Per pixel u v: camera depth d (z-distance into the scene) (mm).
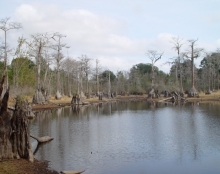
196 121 27781
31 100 49250
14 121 13797
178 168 13250
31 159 13914
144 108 45719
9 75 41750
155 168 13281
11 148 13758
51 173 12312
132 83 105750
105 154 15766
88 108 46625
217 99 57469
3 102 13609
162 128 24125
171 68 109750
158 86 84438
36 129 24109
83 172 12734
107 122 28516
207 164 13773
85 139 19797
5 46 35594
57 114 36406
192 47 68000
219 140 18875
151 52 112188
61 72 85000
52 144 18281
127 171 12883
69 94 78062
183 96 68500
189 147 17141
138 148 17078
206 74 89750
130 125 26219
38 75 47906
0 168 12117
